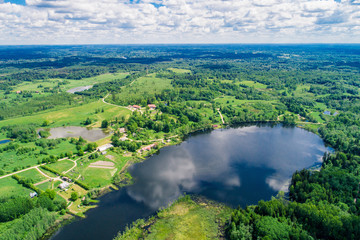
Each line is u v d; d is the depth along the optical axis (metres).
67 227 134.00
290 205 131.25
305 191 151.88
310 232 116.88
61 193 161.12
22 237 121.50
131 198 159.62
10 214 132.62
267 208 128.75
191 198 160.12
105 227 134.00
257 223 120.62
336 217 117.12
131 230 130.38
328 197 142.62
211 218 140.88
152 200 157.88
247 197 161.88
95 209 148.50
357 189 152.00
